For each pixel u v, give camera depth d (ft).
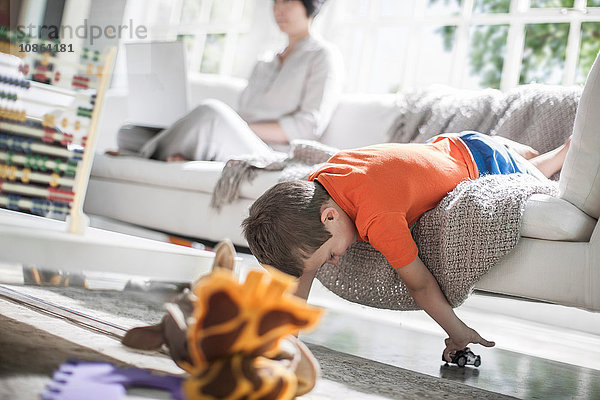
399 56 10.87
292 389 2.45
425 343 6.57
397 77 10.85
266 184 6.49
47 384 2.53
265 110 8.97
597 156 4.63
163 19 12.79
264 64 9.58
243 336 2.31
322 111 8.57
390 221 4.44
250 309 2.28
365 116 8.34
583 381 5.24
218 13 13.08
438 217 4.73
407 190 4.64
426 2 10.62
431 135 7.26
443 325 4.72
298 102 8.86
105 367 2.91
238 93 10.16
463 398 3.60
